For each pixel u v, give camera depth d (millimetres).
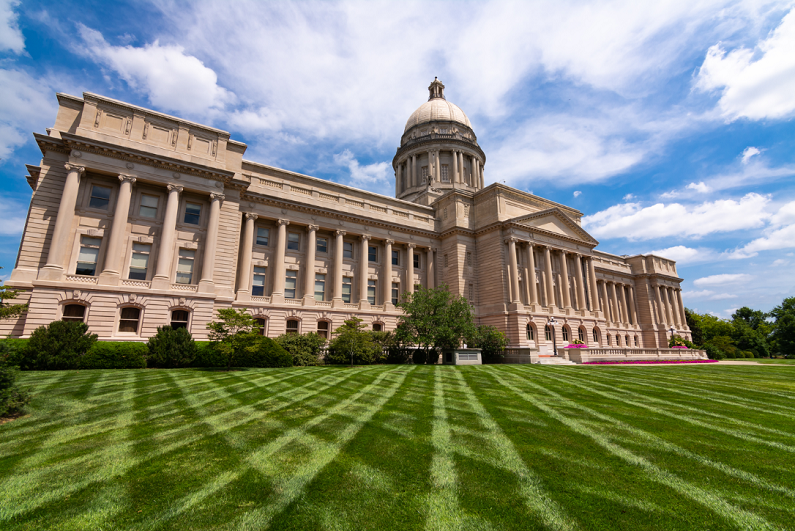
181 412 12180
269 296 41531
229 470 7316
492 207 53500
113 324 30141
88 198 32125
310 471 7227
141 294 31375
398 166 78812
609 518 5512
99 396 14750
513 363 40969
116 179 33281
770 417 11641
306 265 44312
